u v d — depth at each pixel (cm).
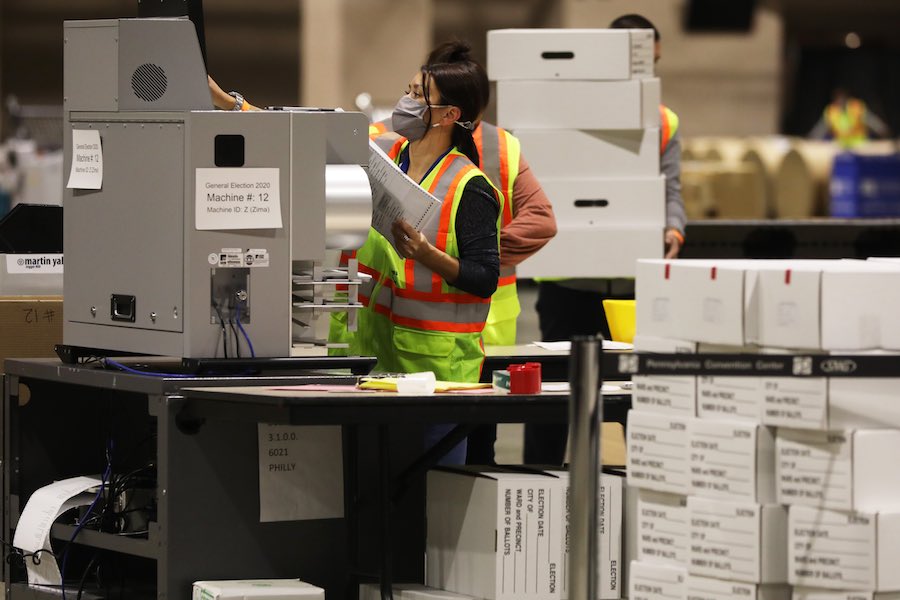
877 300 897
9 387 1224
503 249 1450
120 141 1108
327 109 1129
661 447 946
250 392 1009
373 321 1269
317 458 1094
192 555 1051
